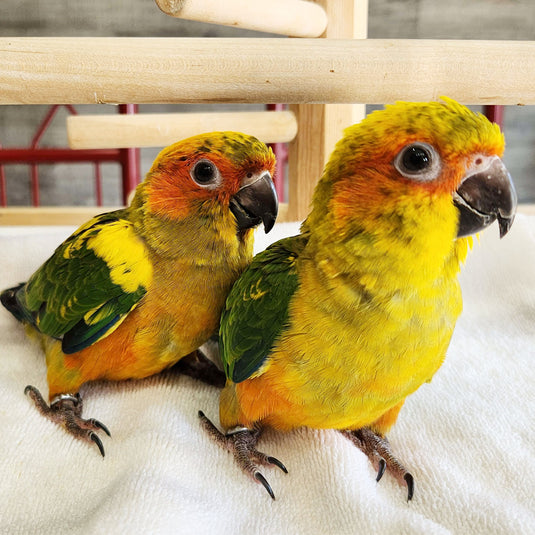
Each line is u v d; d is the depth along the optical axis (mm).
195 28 790
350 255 192
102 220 252
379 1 800
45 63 208
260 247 316
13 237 325
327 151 328
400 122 183
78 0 776
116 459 214
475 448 225
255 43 217
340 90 222
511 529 188
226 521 194
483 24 806
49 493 204
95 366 239
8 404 237
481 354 289
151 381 257
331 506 199
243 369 208
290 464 216
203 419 233
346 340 193
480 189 185
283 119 329
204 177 228
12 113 820
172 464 205
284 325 200
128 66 210
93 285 231
